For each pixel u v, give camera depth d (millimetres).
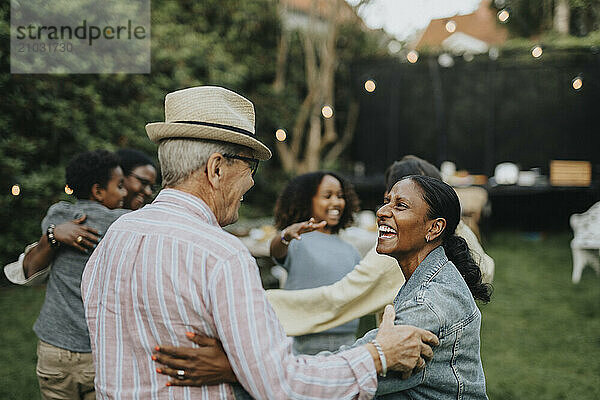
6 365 4016
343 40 10531
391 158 10797
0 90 5746
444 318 1347
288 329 2189
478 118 10656
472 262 1562
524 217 10312
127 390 1270
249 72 9320
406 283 1492
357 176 10453
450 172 9383
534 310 5469
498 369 4047
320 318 2178
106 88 6848
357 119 10852
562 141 10352
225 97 1397
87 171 2324
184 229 1286
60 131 6188
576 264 6395
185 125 1329
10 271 2234
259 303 1208
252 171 1470
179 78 7648
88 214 2242
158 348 1231
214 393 1248
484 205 8719
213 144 1359
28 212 5961
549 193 10133
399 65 10500
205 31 8695
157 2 7844
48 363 2127
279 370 1163
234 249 1257
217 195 1387
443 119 10781
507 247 8547
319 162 10477
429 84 10727
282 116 9805
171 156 1370
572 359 4223
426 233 1465
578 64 9555
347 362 1240
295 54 10180
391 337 1286
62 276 2143
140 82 7121
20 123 6000
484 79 10547
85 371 2125
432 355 1320
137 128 7066
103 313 1328
